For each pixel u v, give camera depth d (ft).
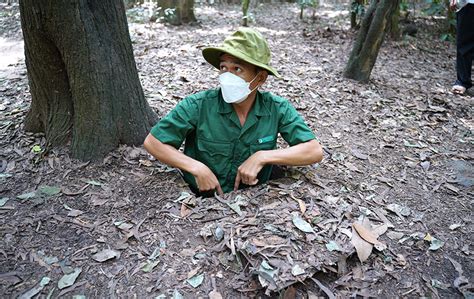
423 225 7.33
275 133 7.69
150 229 6.76
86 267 6.07
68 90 8.46
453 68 17.76
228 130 7.47
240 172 7.32
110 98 8.38
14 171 8.14
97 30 8.02
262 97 7.66
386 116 11.89
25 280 5.82
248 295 5.70
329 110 11.95
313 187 7.86
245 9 21.54
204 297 5.66
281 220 6.66
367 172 8.93
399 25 22.75
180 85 12.55
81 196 7.50
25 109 10.26
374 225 7.09
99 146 8.39
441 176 9.02
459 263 6.56
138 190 7.65
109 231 6.72
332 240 6.37
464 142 10.73
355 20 22.65
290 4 31.94
